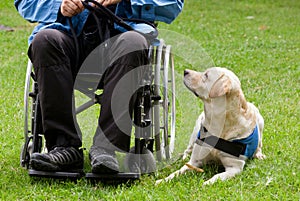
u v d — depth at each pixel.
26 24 13.32
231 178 4.54
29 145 4.76
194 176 4.54
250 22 14.28
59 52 4.28
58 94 4.29
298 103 7.17
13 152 5.18
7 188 4.25
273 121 6.26
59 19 4.65
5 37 11.68
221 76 4.55
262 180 4.43
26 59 9.76
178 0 4.76
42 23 4.69
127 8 4.75
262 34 12.63
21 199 4.06
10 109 6.69
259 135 5.06
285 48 11.04
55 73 4.27
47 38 4.27
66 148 4.39
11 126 6.05
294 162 4.86
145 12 4.67
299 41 11.84
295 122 6.28
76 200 4.03
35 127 4.48
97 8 4.47
